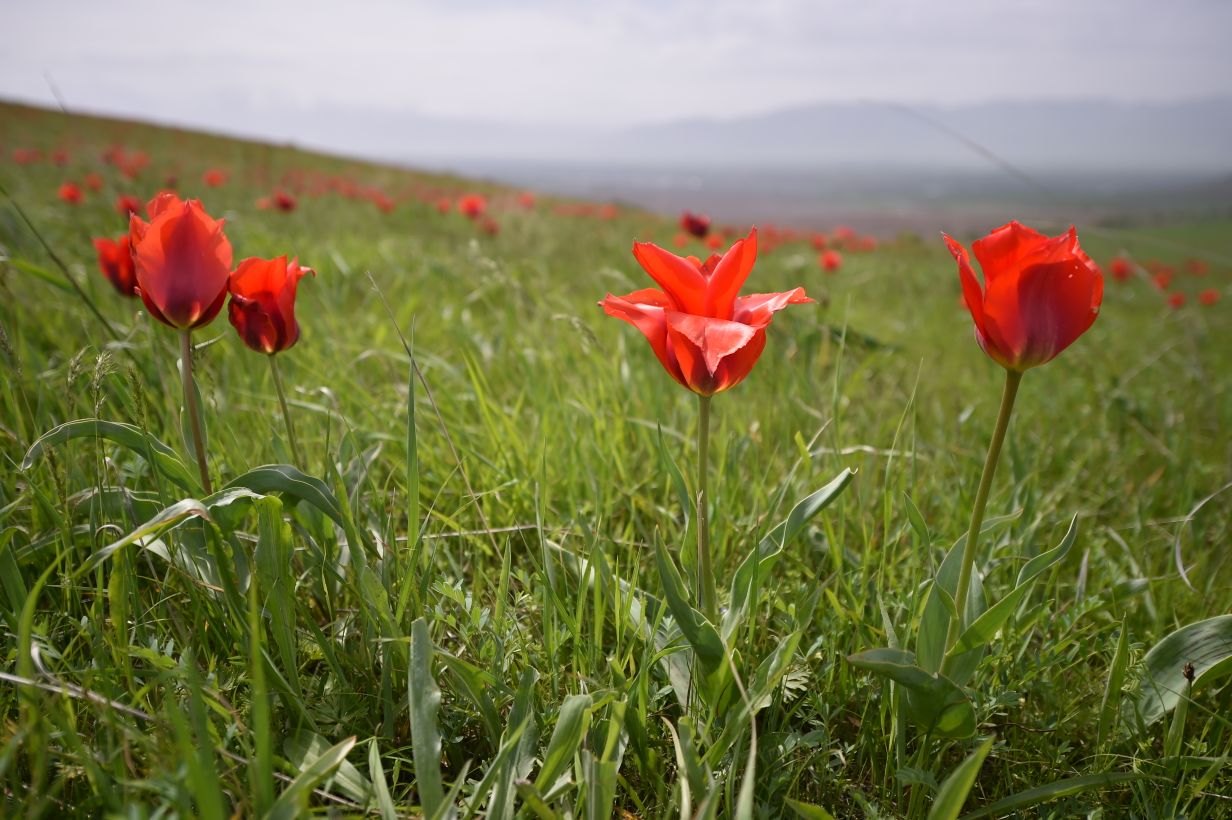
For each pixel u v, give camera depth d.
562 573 0.53
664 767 0.45
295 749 0.41
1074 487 0.82
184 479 0.46
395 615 0.47
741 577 0.44
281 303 0.49
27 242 1.16
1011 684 0.50
